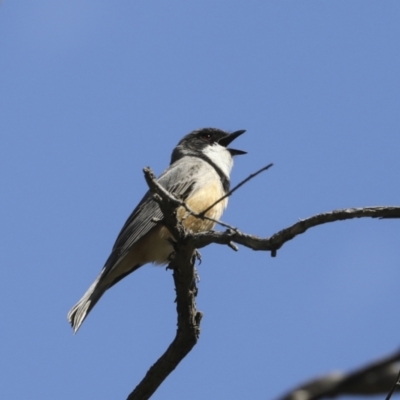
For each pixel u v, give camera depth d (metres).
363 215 7.42
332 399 3.66
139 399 10.71
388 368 3.61
